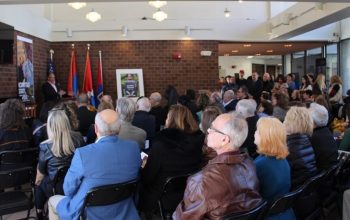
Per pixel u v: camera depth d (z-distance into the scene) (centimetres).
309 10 658
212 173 171
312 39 911
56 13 832
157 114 504
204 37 854
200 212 168
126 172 223
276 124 214
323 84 722
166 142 262
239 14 874
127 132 329
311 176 250
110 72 841
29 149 325
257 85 814
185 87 853
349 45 906
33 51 724
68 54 831
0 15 579
